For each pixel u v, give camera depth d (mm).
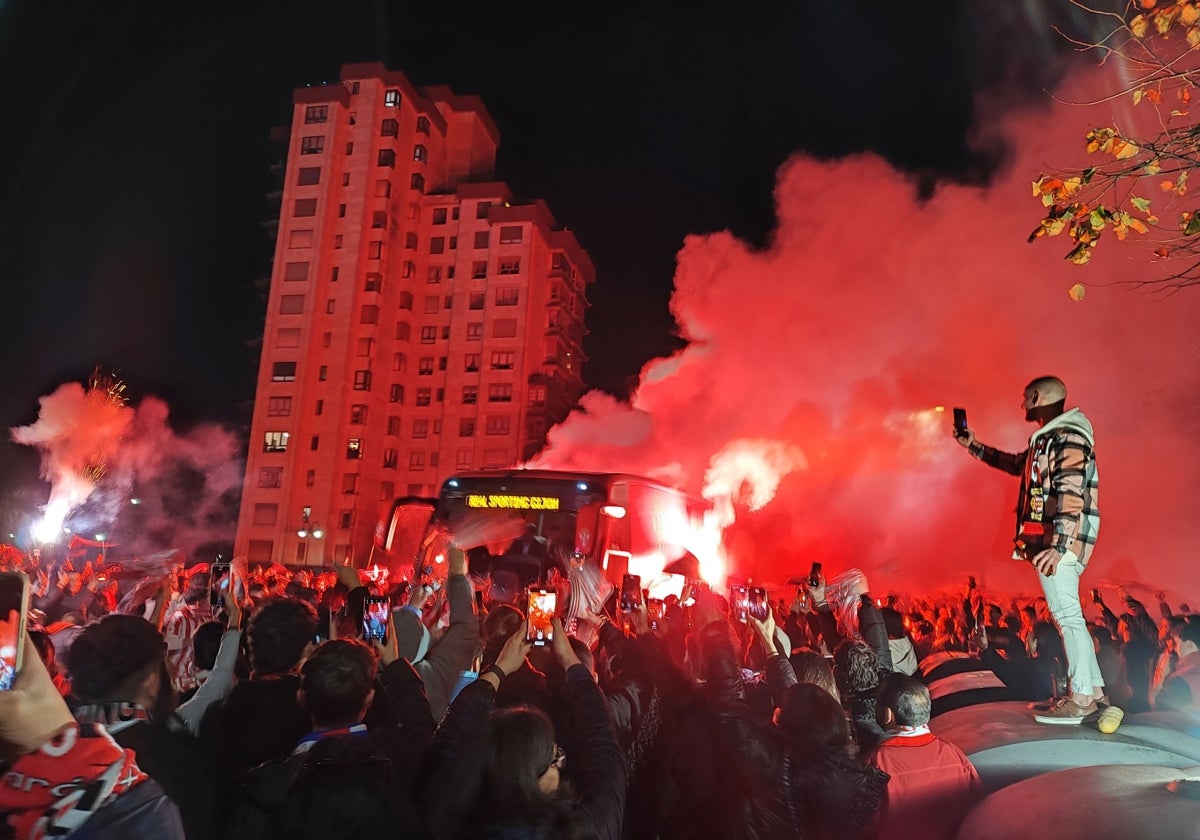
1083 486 5164
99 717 3256
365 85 80000
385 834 2504
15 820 2068
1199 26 4305
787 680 4773
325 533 72312
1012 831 3814
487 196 81500
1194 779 3885
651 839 4531
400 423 79000
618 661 5105
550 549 14734
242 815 3092
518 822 2504
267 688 3930
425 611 6355
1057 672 6629
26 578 2137
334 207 78000
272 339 76125
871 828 3572
